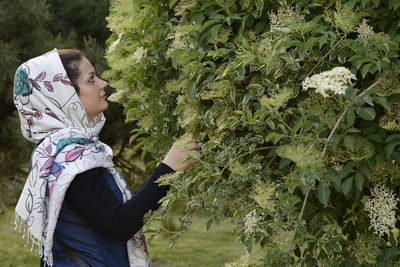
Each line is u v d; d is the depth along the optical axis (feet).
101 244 4.67
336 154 4.22
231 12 4.83
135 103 6.19
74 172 4.45
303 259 4.40
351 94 3.75
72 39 14.38
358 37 4.05
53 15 14.97
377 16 4.31
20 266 20.83
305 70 4.44
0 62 13.08
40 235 4.66
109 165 4.84
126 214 4.51
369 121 4.31
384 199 4.22
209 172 4.52
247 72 4.76
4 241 24.89
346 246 4.58
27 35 13.84
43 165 4.60
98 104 5.11
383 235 4.69
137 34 5.62
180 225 4.85
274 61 4.19
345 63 4.36
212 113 4.78
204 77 5.00
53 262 4.75
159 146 6.00
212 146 4.71
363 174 4.25
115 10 5.91
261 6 4.40
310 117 4.17
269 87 4.42
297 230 4.02
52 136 4.77
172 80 5.59
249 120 4.30
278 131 4.52
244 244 4.60
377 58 3.91
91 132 4.97
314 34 4.16
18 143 13.71
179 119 5.15
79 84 4.94
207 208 4.67
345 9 3.94
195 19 4.95
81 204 4.53
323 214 4.63
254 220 4.22
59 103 4.85
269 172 4.56
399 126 3.94
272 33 4.17
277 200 4.34
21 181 16.24
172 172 4.71
